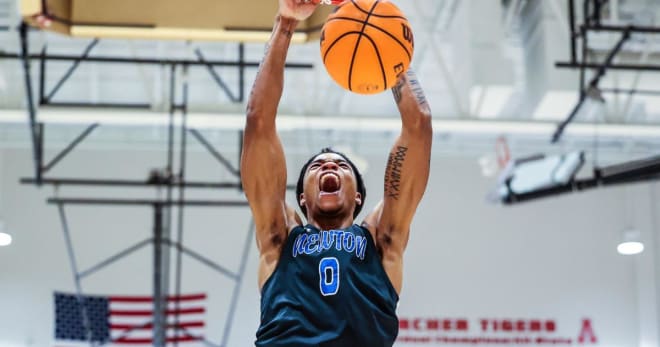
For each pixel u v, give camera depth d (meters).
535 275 15.80
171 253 15.41
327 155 4.33
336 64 4.05
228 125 12.25
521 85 13.77
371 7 4.07
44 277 15.16
